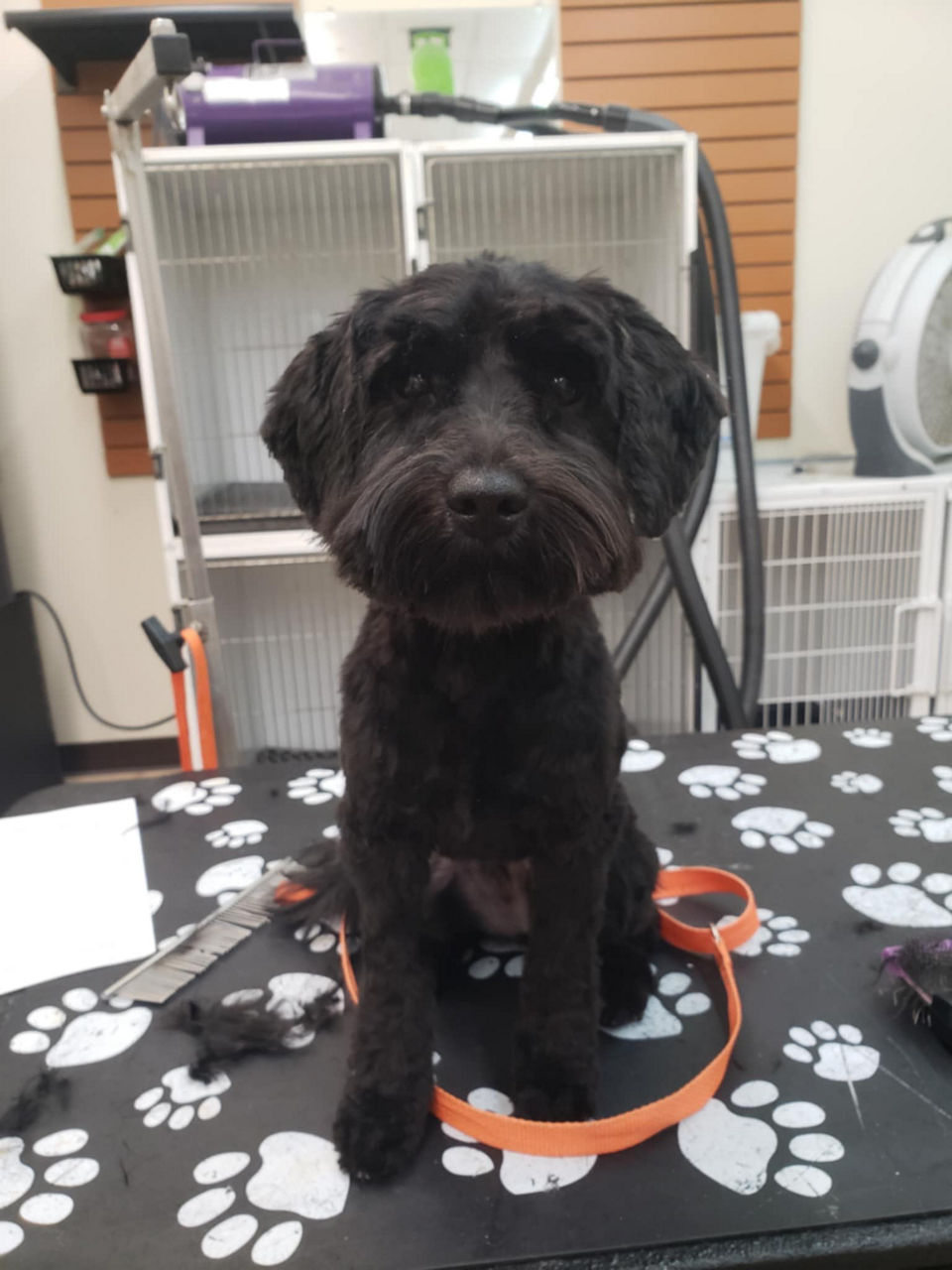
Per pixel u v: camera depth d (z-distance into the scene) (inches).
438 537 29.5
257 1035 36.1
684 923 44.0
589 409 34.6
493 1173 29.8
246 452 87.4
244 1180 29.8
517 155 74.5
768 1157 29.8
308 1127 32.0
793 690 90.7
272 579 90.0
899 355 84.5
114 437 103.3
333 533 34.5
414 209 74.1
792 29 95.9
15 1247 27.5
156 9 82.4
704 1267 26.2
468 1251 26.8
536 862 34.6
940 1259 26.8
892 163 100.7
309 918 43.4
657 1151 30.3
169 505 79.0
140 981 40.2
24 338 101.9
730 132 98.3
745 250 101.0
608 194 83.0
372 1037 32.4
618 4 94.7
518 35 95.9
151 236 55.4
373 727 33.5
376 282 81.6
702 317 86.4
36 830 54.2
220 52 90.7
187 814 55.8
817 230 102.1
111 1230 28.0
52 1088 34.2
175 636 60.7
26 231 99.6
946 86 99.2
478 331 32.7
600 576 31.4
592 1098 32.4
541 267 34.7
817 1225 27.1
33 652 106.8
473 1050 36.0
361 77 74.2
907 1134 30.6
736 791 55.8
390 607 32.4
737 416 80.8
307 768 61.7
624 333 35.1
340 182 76.4
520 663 32.5
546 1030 33.3
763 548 84.7
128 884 48.4
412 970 33.4
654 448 35.8
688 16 95.3
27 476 105.3
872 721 66.1
